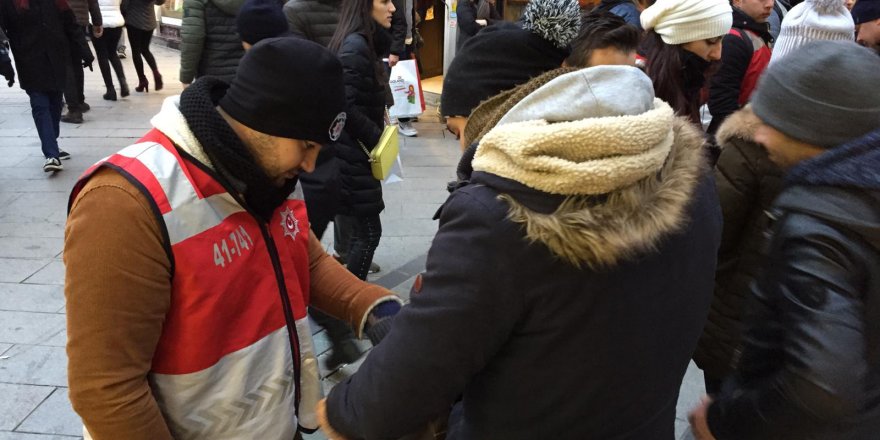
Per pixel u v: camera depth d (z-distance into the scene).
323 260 1.58
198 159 1.11
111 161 1.05
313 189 2.57
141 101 7.36
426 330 0.90
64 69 4.86
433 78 8.60
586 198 0.85
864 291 1.00
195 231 1.10
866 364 1.00
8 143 5.61
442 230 0.93
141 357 1.06
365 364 1.03
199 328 1.13
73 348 1.03
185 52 4.34
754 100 1.42
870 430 1.07
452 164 5.51
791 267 1.04
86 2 6.20
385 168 2.80
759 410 1.10
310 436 2.24
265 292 1.24
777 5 4.48
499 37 1.23
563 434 0.98
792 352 1.02
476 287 0.87
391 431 0.98
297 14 3.14
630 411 0.99
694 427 1.34
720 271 1.81
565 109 0.85
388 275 3.59
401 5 5.59
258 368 1.25
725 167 1.70
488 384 0.98
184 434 1.19
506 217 0.85
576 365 0.91
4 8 4.48
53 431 2.37
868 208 0.99
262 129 1.12
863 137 1.06
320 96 1.13
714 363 1.87
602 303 0.88
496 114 1.03
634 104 0.87
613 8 3.46
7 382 2.61
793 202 1.07
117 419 1.04
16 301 3.18
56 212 4.23
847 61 1.24
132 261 1.02
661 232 0.88
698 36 2.37
